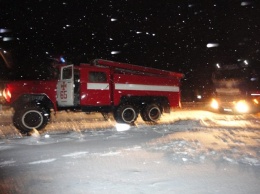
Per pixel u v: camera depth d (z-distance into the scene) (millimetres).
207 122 12477
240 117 14750
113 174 4961
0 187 4508
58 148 7219
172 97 13094
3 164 5812
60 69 11320
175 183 4484
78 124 12375
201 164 5445
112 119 14094
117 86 11828
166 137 8422
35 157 6328
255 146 6980
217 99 16016
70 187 4414
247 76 15625
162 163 5547
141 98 12422
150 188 4301
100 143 7727
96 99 11414
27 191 4316
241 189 4219
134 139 8227
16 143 8047
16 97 10531
